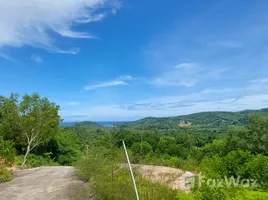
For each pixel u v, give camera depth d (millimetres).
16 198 7473
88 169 8883
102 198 6117
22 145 23734
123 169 6215
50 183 9352
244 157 7316
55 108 23797
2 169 11539
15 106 22391
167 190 5332
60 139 27734
